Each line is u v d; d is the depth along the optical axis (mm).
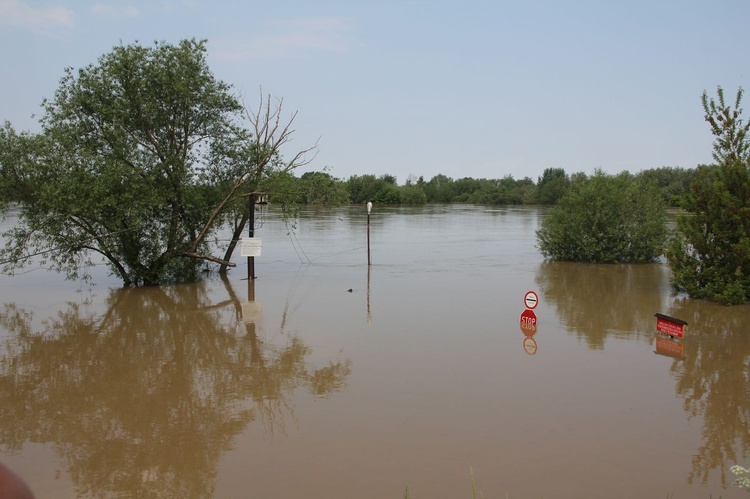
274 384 9008
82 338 12070
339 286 17875
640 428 7211
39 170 16594
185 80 17703
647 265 22969
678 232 17828
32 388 9039
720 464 6309
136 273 18234
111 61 17250
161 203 17719
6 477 1329
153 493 5867
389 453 6559
